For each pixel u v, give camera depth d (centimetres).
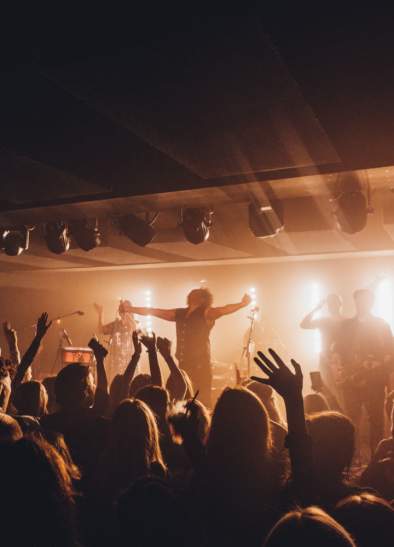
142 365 1120
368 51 342
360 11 302
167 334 1141
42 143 504
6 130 477
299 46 335
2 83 400
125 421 243
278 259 1006
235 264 1091
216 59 350
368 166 490
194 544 160
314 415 234
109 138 511
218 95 403
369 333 627
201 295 625
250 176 550
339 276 1019
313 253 938
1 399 425
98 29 324
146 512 151
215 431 208
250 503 199
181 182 576
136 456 238
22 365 383
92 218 732
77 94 398
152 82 380
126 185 596
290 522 111
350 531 154
